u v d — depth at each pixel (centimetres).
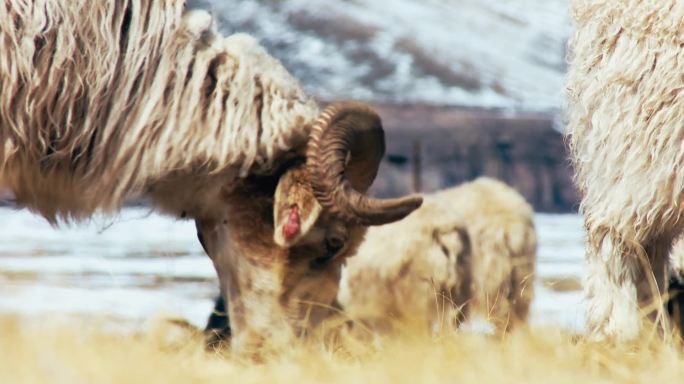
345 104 2614
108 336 2414
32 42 2623
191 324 2741
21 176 2705
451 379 2016
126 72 2688
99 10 2677
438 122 17725
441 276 3662
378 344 2689
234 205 2695
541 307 3984
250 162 2656
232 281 2719
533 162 17838
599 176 2725
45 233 9925
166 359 2233
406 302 3628
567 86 2831
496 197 3944
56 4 2648
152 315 2767
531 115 18212
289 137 2666
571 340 2555
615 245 2725
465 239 3747
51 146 2684
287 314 2666
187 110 2688
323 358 2312
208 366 2295
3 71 2616
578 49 2756
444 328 2802
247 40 2780
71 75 2655
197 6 2877
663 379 2084
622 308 2727
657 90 2572
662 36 2567
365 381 2041
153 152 2692
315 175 2570
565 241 9806
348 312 3322
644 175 2620
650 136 2594
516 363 2123
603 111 2677
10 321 2273
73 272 6216
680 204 2616
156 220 11450
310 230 2625
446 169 17550
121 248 8306
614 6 2652
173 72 2700
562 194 17850
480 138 17750
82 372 1941
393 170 17288
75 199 2762
